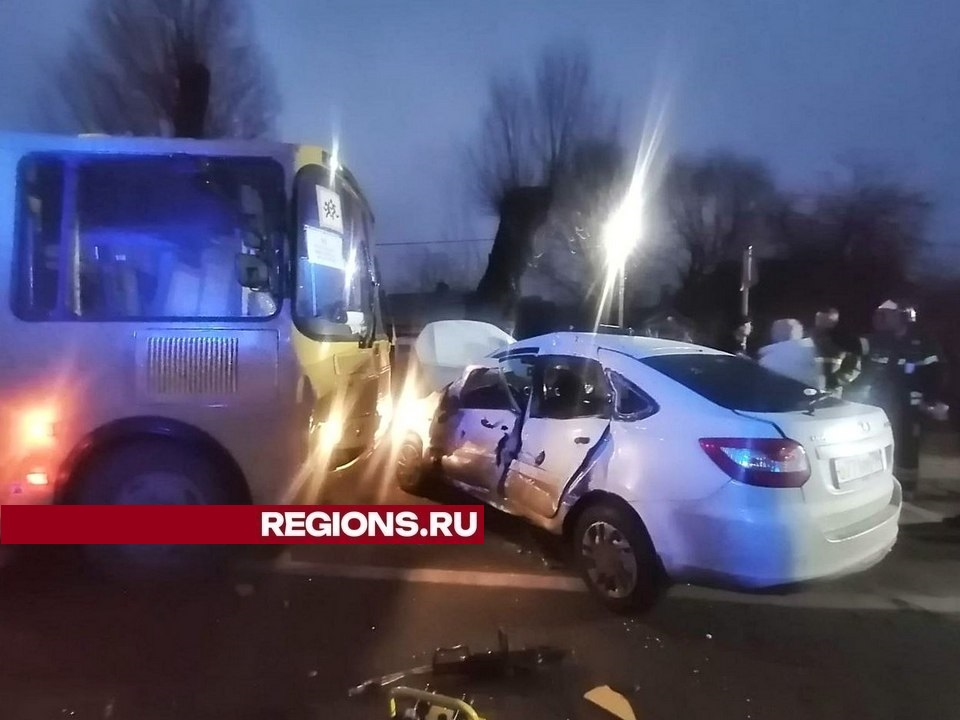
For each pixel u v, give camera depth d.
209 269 5.27
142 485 5.30
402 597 5.38
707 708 4.09
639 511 4.83
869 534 4.77
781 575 4.44
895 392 8.11
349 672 4.35
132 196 5.25
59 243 5.21
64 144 5.23
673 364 5.27
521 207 22.38
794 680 4.39
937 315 20.59
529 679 4.32
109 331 5.16
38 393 5.16
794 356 8.54
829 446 4.62
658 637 4.87
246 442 5.19
